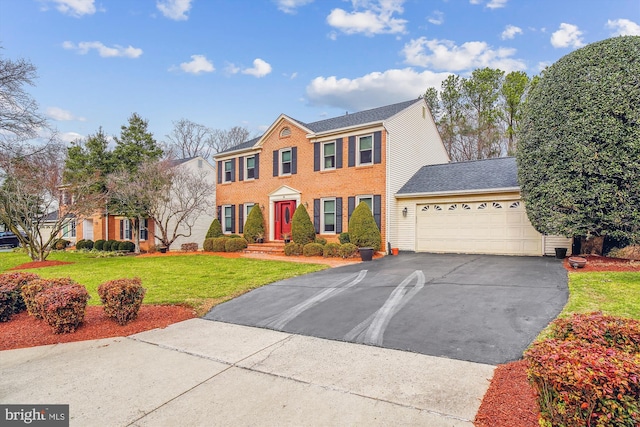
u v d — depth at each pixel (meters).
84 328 6.21
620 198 8.97
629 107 8.86
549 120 10.13
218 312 7.23
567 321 3.57
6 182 15.27
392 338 5.33
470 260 12.02
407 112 17.12
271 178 19.30
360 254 13.52
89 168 19.91
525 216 13.10
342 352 4.93
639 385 2.20
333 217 16.98
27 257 19.66
